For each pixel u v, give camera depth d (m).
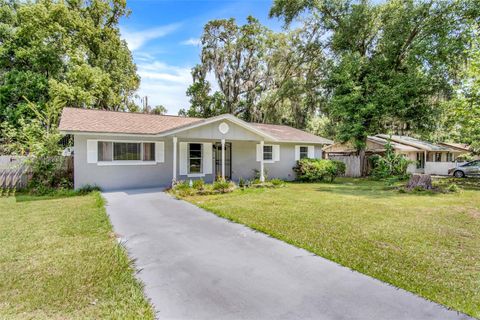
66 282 3.20
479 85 10.99
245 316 2.62
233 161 14.24
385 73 17.20
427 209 7.48
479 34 11.67
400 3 16.52
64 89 16.55
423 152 23.52
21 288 3.06
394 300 2.89
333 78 18.25
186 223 5.96
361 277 3.43
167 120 13.55
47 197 8.95
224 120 11.68
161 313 2.67
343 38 18.25
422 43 15.41
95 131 9.90
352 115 17.56
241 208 7.38
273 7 20.11
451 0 14.98
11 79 16.94
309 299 2.92
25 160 10.45
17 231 5.13
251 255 4.16
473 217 6.59
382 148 20.39
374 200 8.94
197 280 3.36
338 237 4.98
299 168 15.75
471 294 3.02
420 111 16.75
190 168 12.62
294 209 7.32
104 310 2.68
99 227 5.43
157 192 10.12
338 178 18.03
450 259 4.01
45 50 17.48
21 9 16.98
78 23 19.23
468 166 18.28
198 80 27.41
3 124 15.54
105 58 21.89
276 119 25.28
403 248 4.45
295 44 22.62
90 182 10.30
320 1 18.59
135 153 11.26
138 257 4.07
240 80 26.31
